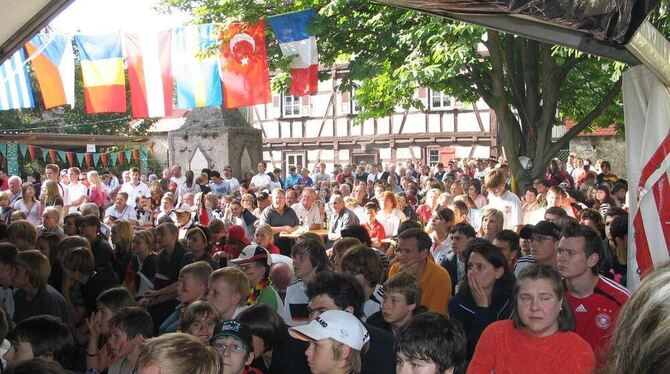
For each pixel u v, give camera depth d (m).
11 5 4.96
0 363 3.81
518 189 14.59
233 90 10.35
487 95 14.65
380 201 11.51
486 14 4.25
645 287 1.00
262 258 5.98
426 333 2.90
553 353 3.13
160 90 10.33
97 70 10.15
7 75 9.76
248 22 10.40
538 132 14.64
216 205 13.28
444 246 7.48
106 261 7.88
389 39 13.55
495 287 4.41
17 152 24.02
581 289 3.97
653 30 4.07
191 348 2.62
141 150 27.59
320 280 3.94
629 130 4.56
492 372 3.27
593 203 11.55
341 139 33.44
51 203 12.70
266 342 3.97
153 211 13.94
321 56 14.33
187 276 5.36
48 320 3.86
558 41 4.46
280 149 34.91
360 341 3.28
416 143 32.22
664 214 4.34
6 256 6.00
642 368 0.93
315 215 13.21
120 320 4.02
